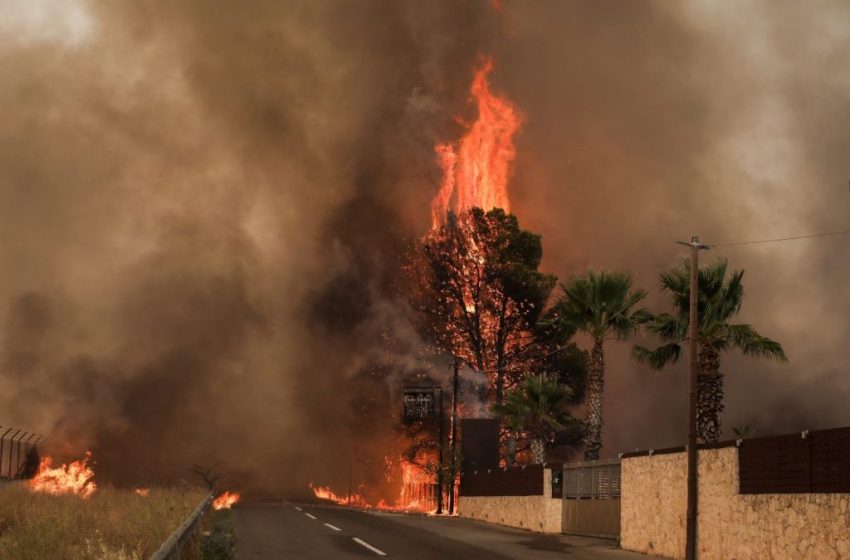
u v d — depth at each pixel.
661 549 24.62
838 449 17.00
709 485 22.28
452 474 57.00
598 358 38.44
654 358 30.39
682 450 23.92
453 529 33.16
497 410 49.66
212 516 30.16
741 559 20.44
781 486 19.00
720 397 29.20
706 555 22.12
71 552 13.16
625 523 27.06
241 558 18.83
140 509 21.17
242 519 32.72
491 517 44.06
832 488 17.12
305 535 25.62
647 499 25.80
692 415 23.16
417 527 32.91
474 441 56.97
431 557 20.44
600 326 38.59
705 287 29.19
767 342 28.36
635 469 26.80
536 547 25.66
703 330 29.25
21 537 13.73
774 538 19.08
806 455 18.06
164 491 33.72
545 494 35.31
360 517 38.12
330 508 53.12
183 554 14.63
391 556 20.30
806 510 17.92
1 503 22.47
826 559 17.12
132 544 15.48
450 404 78.44
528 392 49.09
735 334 29.03
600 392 38.00
